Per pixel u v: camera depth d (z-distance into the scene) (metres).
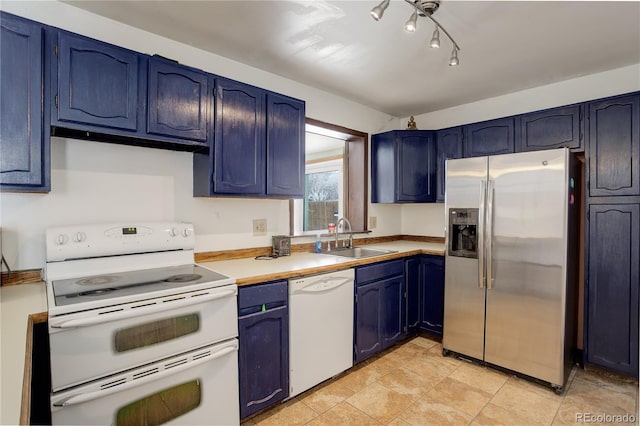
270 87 2.68
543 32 2.06
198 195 2.22
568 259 2.21
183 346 1.57
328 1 1.76
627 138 2.30
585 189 2.48
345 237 3.33
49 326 1.22
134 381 1.41
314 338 2.17
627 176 2.30
